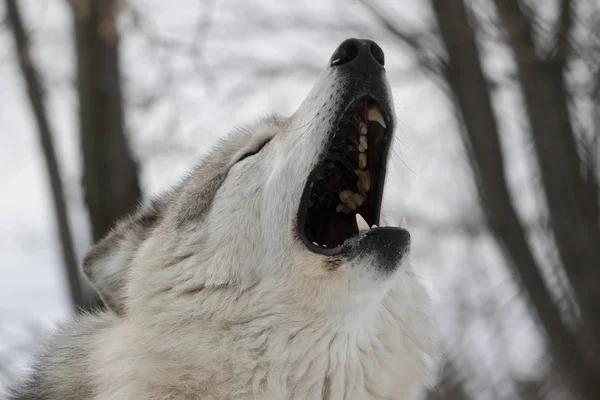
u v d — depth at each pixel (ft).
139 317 38.65
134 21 61.77
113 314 42.55
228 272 37.91
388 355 38.01
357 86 37.93
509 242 77.87
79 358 40.68
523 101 79.61
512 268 79.10
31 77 70.90
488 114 77.56
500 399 81.82
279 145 39.52
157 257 39.99
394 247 35.32
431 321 42.09
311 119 38.17
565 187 78.84
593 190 79.77
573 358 77.30
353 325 36.42
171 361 37.29
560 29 75.77
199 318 37.60
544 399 82.07
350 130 39.93
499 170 77.82
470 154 80.33
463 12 76.59
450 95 80.53
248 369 36.78
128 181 67.26
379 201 38.81
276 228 37.68
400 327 38.88
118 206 66.74
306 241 36.86
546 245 82.07
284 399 36.78
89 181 66.90
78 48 65.98
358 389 37.55
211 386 36.86
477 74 77.36
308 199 37.91
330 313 36.11
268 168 39.24
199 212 40.52
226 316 37.32
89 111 66.33
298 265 36.50
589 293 77.61
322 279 35.63
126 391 37.24
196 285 38.40
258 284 37.40
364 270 35.04
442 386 79.30
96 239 66.74
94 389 38.47
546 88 77.51
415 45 80.07
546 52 76.48
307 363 36.73
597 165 80.28
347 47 38.24
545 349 81.35
